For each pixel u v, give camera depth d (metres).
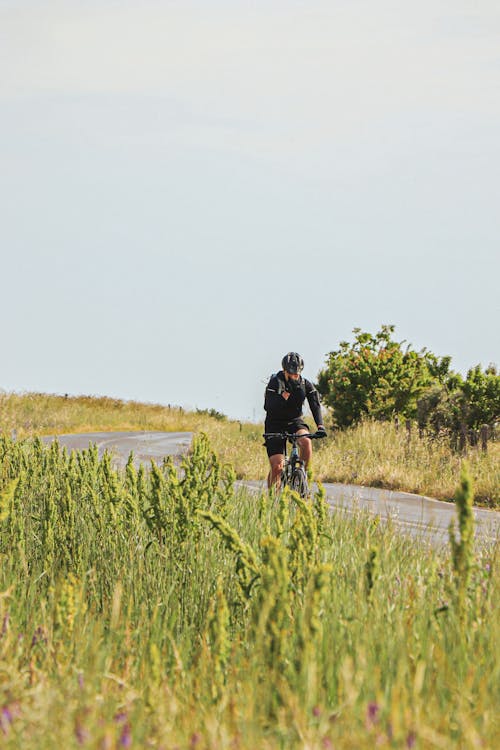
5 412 154.12
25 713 13.60
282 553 16.95
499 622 18.73
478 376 99.12
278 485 41.16
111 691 15.61
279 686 14.73
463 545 17.38
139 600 22.84
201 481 25.69
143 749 12.83
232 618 20.61
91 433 146.38
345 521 34.44
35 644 18.05
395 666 15.89
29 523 29.89
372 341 119.25
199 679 16.33
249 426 163.00
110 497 27.67
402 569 26.06
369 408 110.69
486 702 14.40
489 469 70.69
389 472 74.56
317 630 15.70
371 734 12.42
